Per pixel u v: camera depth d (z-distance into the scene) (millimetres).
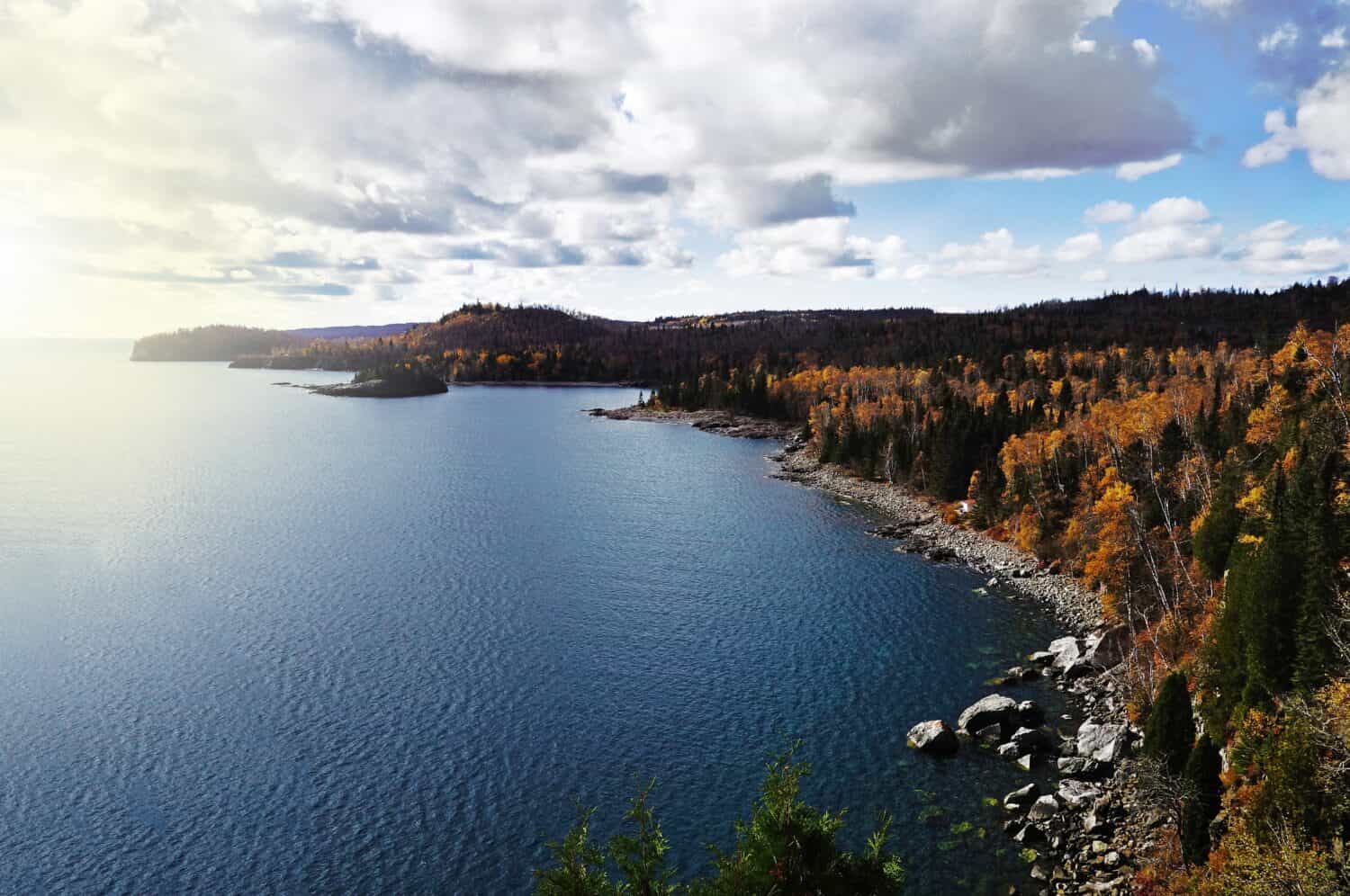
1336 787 35656
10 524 136000
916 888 44406
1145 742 48250
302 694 70500
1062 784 53312
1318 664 46906
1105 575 85375
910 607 92062
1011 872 45500
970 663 75750
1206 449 117438
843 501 156375
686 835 50156
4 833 51688
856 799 53344
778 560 112938
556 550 119000
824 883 23391
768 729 63562
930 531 130000
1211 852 39906
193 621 88750
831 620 88125
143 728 64688
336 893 46031
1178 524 96750
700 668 75500
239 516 142125
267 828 51844
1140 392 190125
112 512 145750
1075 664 72062
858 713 65875
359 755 60281
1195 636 68750
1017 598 95062
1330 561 51531
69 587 101000
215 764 59250
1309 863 31484
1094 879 44000
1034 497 115375
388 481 177750
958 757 58531
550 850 49094
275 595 97688
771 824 24094
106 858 49250
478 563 111875
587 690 70688
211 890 46469
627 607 92688
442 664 76688
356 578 104500
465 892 45875
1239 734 47156
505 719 65688
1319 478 67625
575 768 58188
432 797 54938
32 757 60500
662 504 153250
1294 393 128375
